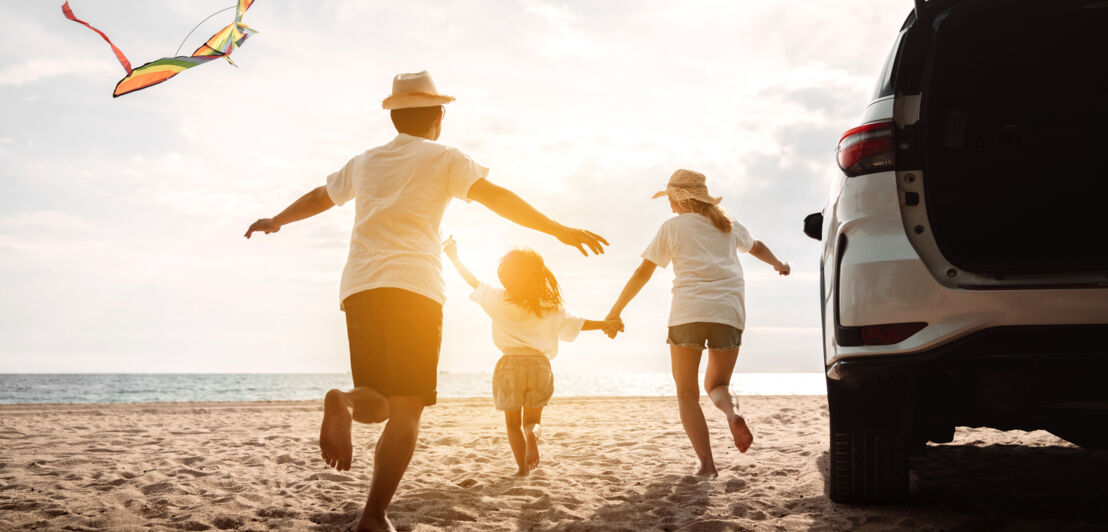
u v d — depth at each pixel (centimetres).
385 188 306
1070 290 244
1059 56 276
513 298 452
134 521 342
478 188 297
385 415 286
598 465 500
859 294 276
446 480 445
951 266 263
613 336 469
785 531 309
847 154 291
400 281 290
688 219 452
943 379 278
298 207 334
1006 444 547
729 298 438
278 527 333
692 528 317
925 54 284
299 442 629
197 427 766
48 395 5184
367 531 279
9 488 414
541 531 321
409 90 321
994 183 271
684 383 450
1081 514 323
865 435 328
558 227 287
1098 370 244
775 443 592
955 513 325
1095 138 269
